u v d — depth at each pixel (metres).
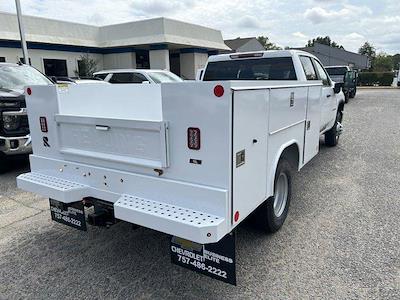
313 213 4.23
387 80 45.62
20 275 3.04
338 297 2.67
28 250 3.45
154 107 3.90
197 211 2.45
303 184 5.36
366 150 7.62
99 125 2.88
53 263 3.22
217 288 2.81
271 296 2.69
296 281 2.87
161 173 2.60
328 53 56.00
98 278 2.98
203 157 2.38
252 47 46.66
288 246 3.43
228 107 2.22
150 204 2.59
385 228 3.80
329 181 5.49
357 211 4.28
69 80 10.75
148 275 3.01
